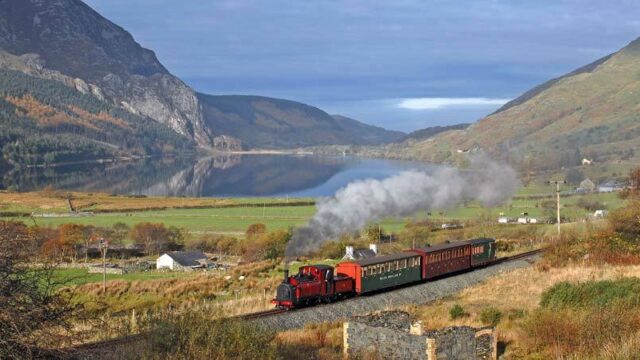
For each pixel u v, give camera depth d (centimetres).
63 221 15012
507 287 5028
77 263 9881
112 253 11412
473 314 3944
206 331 2359
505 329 3397
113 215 16725
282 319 3750
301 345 3117
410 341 2670
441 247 5506
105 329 2927
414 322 2834
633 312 2900
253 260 10475
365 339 2825
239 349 2330
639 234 6481
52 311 2078
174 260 9900
